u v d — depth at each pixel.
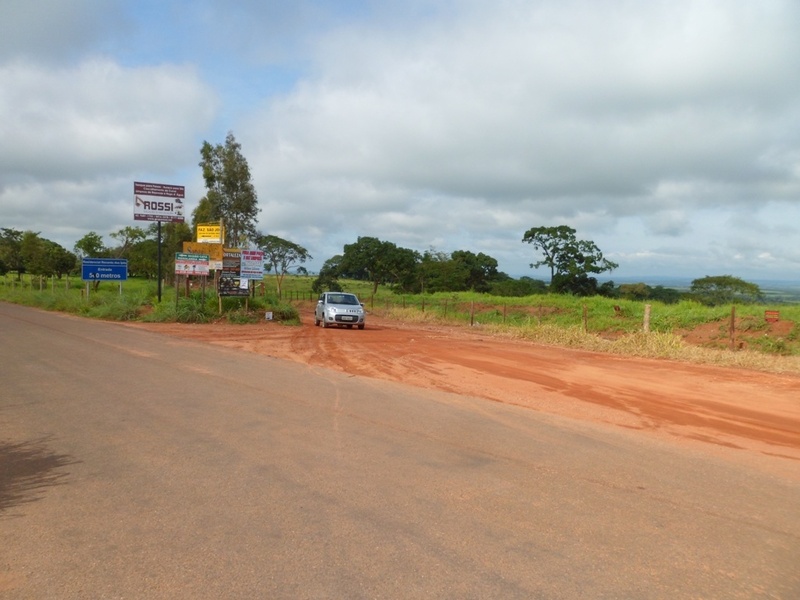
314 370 13.51
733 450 7.74
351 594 3.83
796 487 6.25
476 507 5.36
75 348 15.67
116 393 10.05
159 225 31.14
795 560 4.49
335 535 4.70
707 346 24.50
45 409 8.82
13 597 3.76
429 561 4.30
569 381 13.00
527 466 6.64
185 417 8.47
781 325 24.84
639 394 11.66
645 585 4.04
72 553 4.35
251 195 48.81
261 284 39.50
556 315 36.19
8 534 4.67
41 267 61.06
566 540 4.72
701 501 5.70
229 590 3.86
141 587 3.88
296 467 6.36
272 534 4.70
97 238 62.25
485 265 80.62
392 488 5.79
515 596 3.84
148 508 5.20
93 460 6.51
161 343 17.73
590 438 8.01
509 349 19.47
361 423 8.41
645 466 6.79
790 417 9.88
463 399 10.56
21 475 6.04
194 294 29.64
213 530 4.76
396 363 15.18
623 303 35.97
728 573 4.25
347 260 74.12
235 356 15.43
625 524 5.09
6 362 13.07
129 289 51.84
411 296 55.06
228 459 6.59
